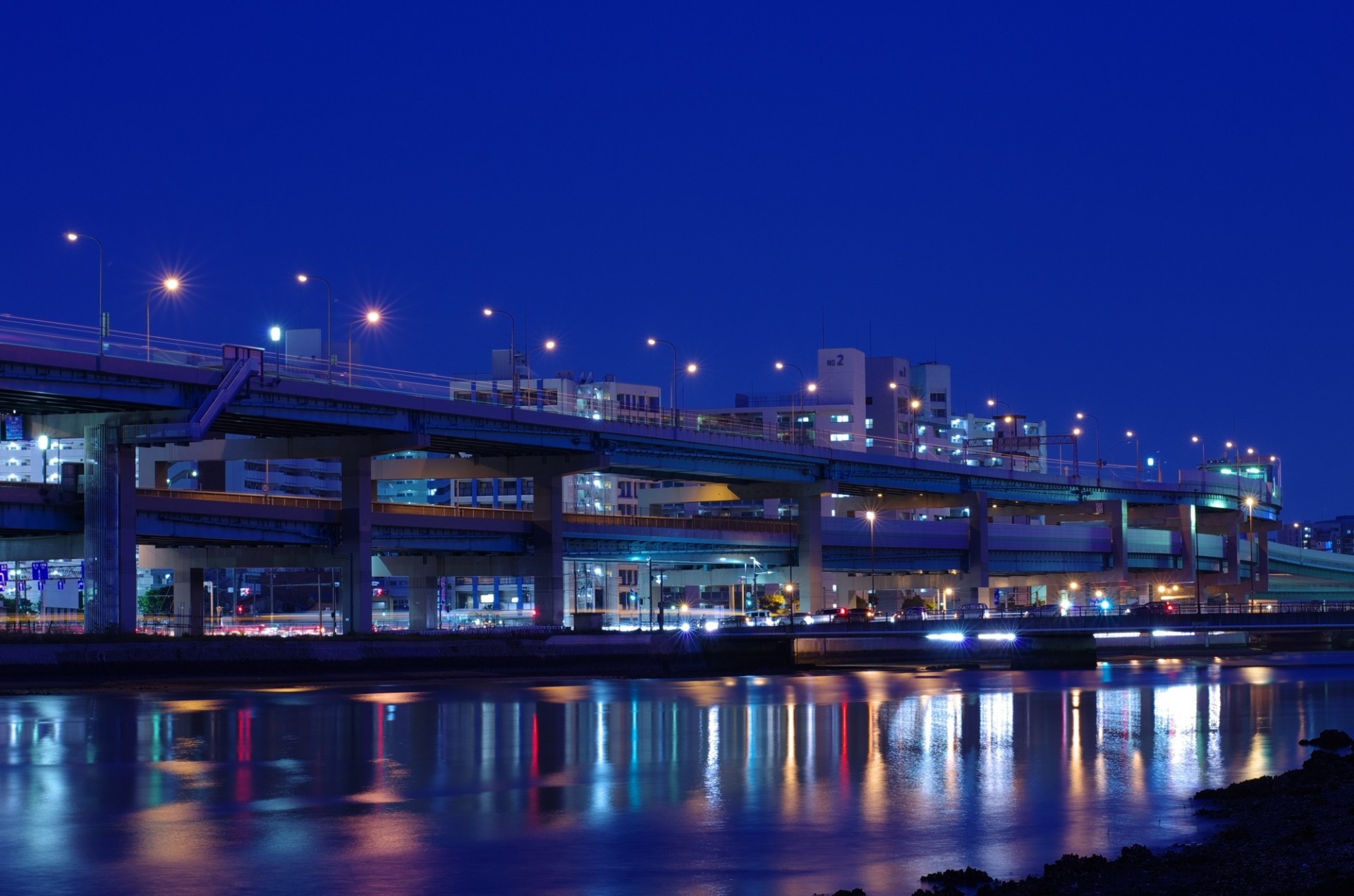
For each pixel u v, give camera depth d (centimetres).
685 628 15050
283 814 5234
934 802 5434
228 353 12100
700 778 6100
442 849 4625
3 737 7544
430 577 16638
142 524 12438
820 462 19125
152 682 11394
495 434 14600
